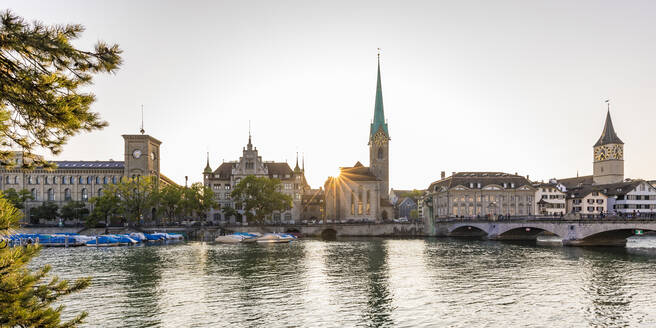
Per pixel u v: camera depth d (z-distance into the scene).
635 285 45.59
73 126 10.09
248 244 98.75
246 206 130.12
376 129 186.50
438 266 59.81
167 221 143.25
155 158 145.88
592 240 87.31
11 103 9.70
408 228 133.38
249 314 34.41
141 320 32.72
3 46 8.93
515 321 32.62
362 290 43.38
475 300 39.16
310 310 35.66
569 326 31.48
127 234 105.81
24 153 11.04
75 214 127.88
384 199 183.75
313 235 129.25
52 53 9.05
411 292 42.47
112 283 46.69
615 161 194.88
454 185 159.88
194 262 64.00
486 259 67.62
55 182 137.38
